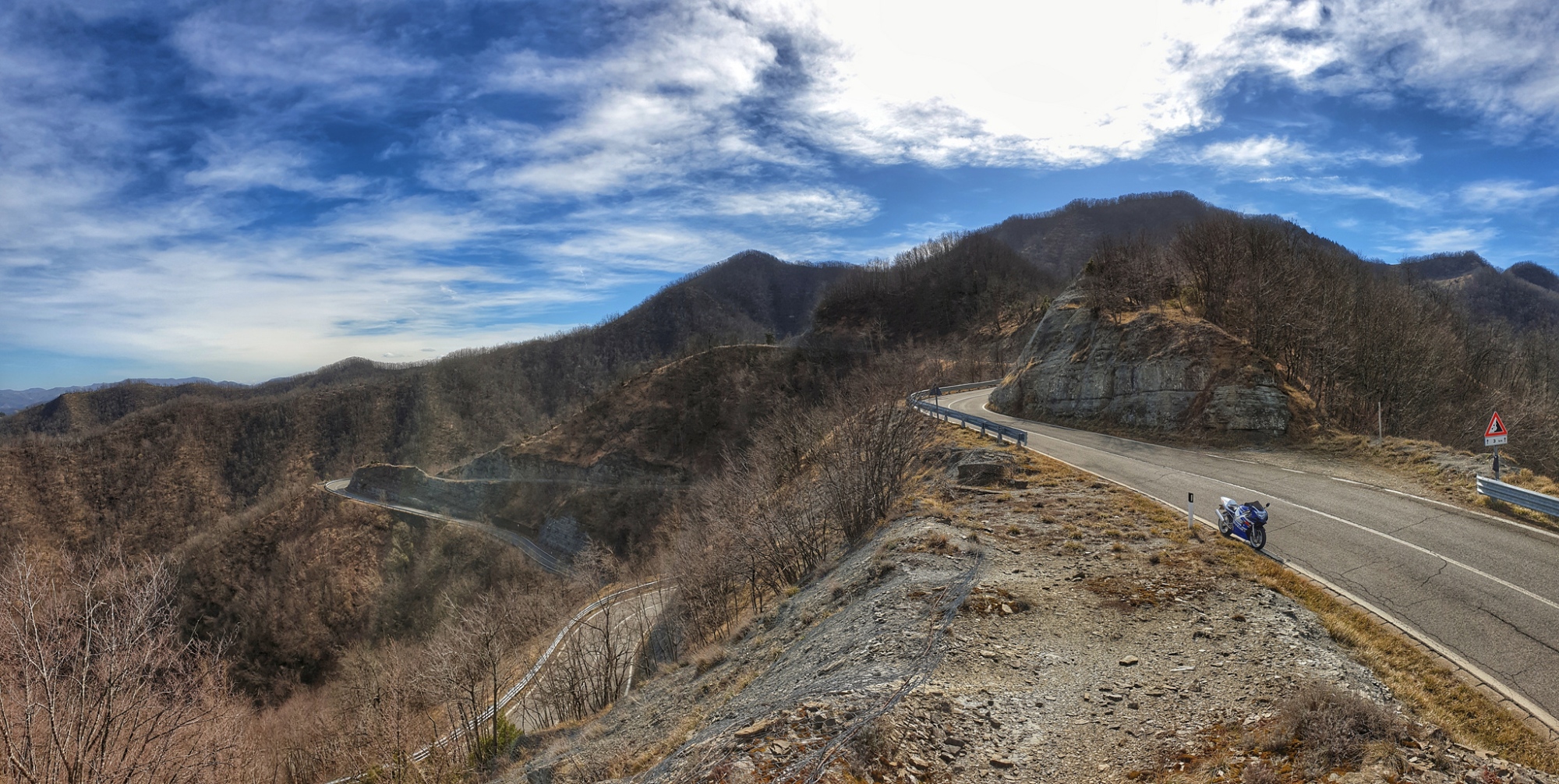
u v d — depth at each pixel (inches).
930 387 2443.4
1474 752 293.1
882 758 314.8
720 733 402.0
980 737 347.3
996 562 637.3
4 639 409.4
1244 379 1245.7
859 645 490.6
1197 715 357.4
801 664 525.3
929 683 398.3
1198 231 1801.2
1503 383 1924.2
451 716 882.8
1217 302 1609.3
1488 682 391.9
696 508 1744.6
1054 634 483.5
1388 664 418.3
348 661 1681.8
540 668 1081.4
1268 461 1051.9
